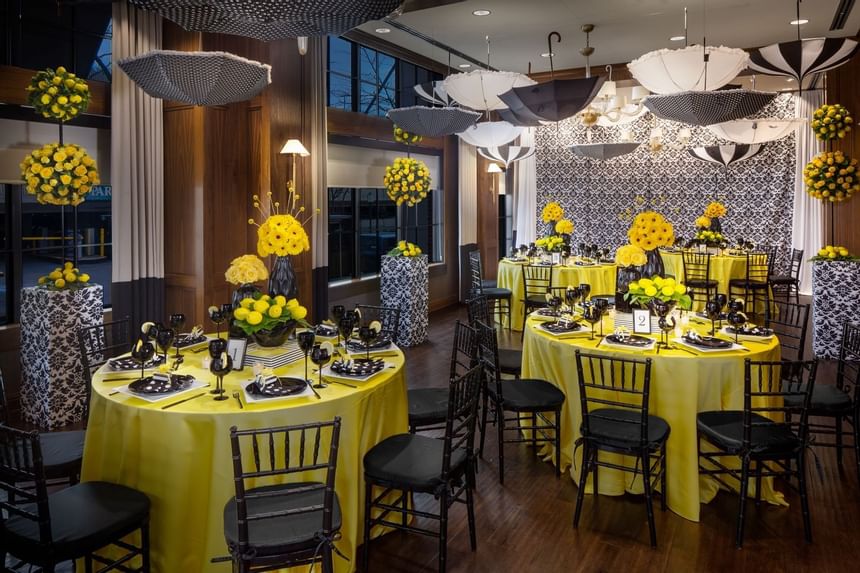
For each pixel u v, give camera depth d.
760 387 3.38
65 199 4.70
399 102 8.90
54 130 5.13
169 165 5.77
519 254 9.02
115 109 5.28
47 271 9.85
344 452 2.91
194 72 3.30
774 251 10.51
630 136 9.91
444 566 2.91
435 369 6.56
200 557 2.73
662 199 11.35
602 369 3.37
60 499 2.60
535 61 8.90
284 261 3.73
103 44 5.46
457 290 10.62
